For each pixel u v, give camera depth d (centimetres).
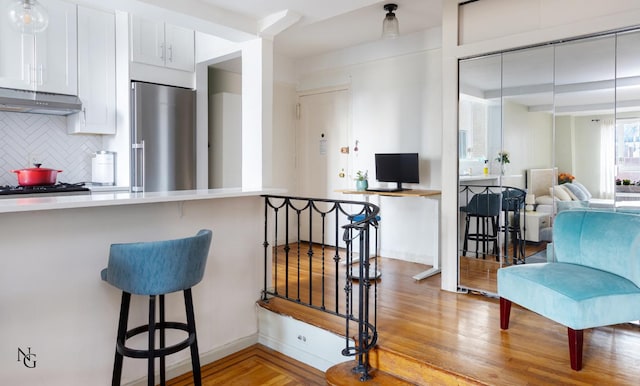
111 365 231
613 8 262
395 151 464
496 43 312
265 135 326
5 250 192
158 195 237
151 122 388
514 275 249
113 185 394
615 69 267
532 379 201
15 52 330
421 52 438
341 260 457
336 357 262
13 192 311
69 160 397
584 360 224
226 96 469
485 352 230
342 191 423
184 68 410
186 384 253
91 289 221
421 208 449
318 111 539
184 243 193
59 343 211
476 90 329
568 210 272
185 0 275
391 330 262
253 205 309
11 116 362
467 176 337
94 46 373
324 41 470
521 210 311
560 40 285
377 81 477
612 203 272
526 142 305
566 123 288
